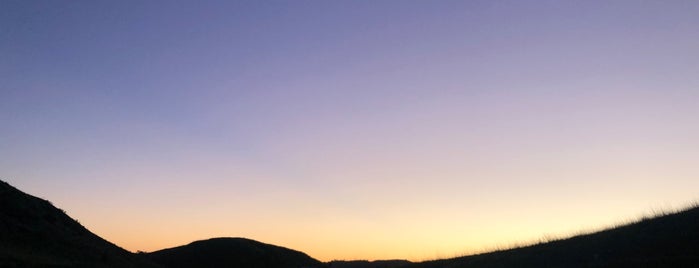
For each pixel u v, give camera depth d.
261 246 118.69
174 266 103.44
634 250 33.66
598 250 36.69
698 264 27.00
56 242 56.22
